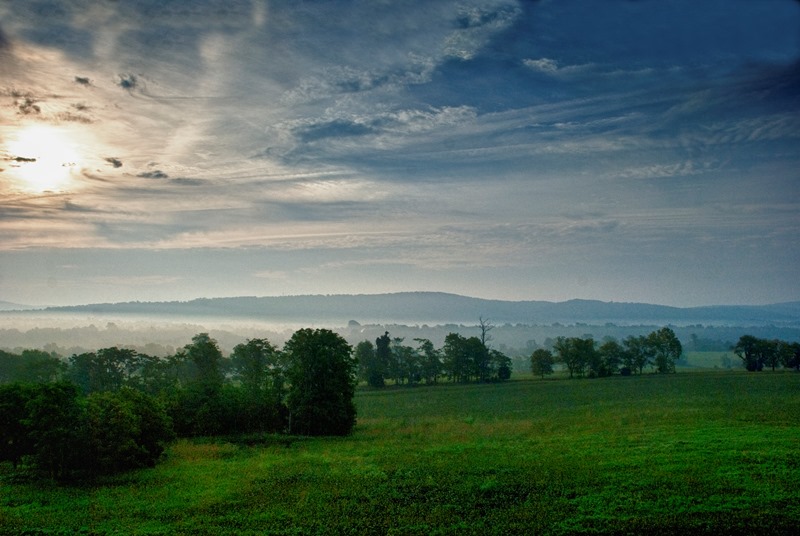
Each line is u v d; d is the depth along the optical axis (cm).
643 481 3100
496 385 11625
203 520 2705
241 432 5591
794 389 9269
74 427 3603
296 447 4781
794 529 2383
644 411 6775
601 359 13312
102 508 2905
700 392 9088
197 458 4247
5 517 2758
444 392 10525
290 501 2984
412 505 2870
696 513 2589
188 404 5572
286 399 5894
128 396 4116
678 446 4019
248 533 2520
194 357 7481
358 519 2681
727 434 4497
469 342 12900
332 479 3406
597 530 2453
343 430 5728
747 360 13938
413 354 13175
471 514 2720
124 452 3722
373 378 11919
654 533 2408
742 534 2358
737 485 2953
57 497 3130
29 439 3697
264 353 6269
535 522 2567
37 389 3722
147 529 2588
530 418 6631
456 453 4109
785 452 3647
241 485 3309
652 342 13862
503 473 3412
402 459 3941
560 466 3525
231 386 6094
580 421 6075
